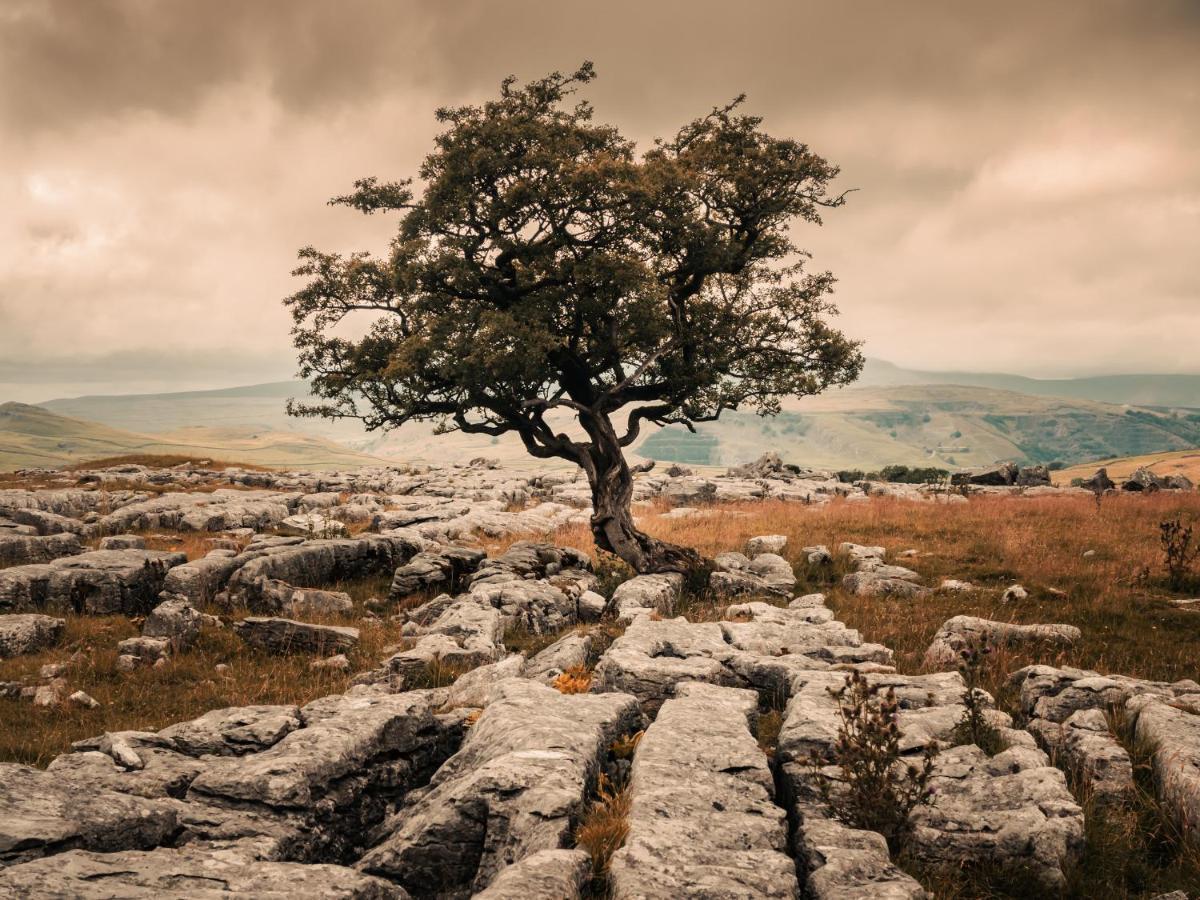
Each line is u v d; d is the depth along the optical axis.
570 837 6.78
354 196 22.78
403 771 9.34
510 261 23.38
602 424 24.06
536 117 22.47
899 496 47.25
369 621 20.22
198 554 25.83
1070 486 56.12
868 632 17.73
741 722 9.42
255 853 6.83
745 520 35.28
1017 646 16.14
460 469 66.81
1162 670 14.87
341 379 23.27
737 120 23.56
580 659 14.58
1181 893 6.91
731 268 24.22
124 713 14.09
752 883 5.91
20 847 5.86
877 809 7.53
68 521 28.33
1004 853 7.36
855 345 24.83
